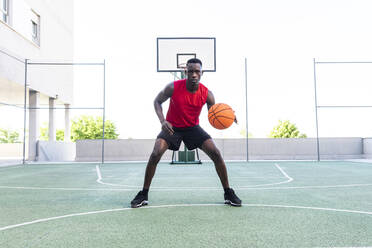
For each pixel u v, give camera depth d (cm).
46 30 1424
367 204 321
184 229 225
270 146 1372
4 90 1345
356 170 785
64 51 1648
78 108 1170
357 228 226
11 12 1130
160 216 267
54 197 379
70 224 243
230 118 323
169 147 320
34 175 699
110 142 1362
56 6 1543
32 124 1331
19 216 275
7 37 1093
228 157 1360
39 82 1347
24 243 197
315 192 407
